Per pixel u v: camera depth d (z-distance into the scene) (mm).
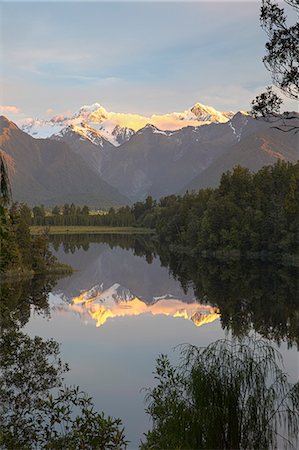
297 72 17531
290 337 32875
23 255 79688
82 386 25812
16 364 24453
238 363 14047
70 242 172000
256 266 94188
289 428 14445
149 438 13969
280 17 17641
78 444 14672
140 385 26453
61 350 34656
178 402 14234
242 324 38656
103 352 34500
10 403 20094
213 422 13164
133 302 61500
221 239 115188
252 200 114750
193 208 137750
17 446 16047
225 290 68688
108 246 154375
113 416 21453
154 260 113438
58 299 61500
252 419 13656
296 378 21969
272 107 18188
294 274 82000
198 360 14523
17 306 54188
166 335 40875
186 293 68438
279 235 102875
